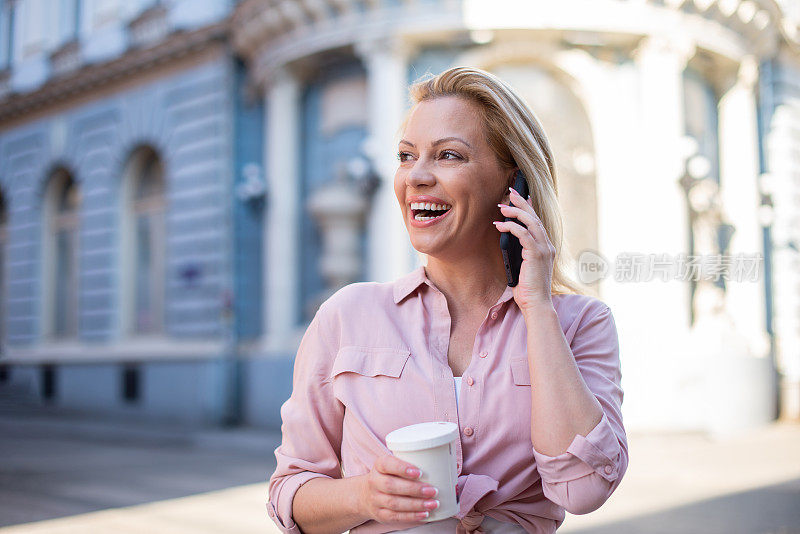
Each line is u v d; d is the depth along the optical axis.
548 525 1.41
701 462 7.85
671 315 9.94
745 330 11.27
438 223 1.43
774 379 11.48
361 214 10.90
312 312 11.31
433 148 1.44
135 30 13.60
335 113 11.45
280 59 11.26
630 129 10.28
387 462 1.18
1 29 16.44
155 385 12.78
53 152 15.37
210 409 11.76
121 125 14.02
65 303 15.47
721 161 11.56
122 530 5.08
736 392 10.65
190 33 12.43
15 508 5.88
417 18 10.09
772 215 11.89
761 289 11.61
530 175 1.46
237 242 12.13
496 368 1.39
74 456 9.28
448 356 1.45
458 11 9.94
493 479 1.33
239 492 6.55
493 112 1.45
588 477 1.25
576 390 1.27
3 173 16.39
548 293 1.34
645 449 8.76
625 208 10.13
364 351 1.43
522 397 1.36
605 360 1.43
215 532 5.02
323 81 11.64
